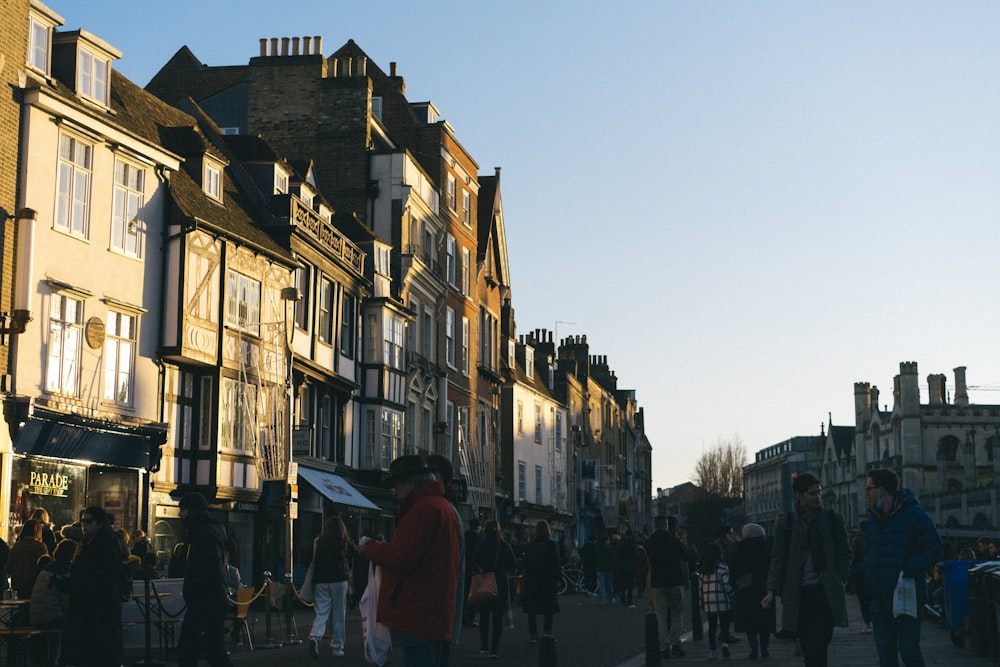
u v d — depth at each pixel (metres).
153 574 16.98
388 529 37.16
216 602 9.86
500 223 52.38
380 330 35.75
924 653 15.48
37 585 12.19
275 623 23.02
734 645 17.72
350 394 34.00
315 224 31.33
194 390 25.52
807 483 9.52
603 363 83.44
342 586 15.55
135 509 23.16
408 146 43.78
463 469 44.84
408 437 39.16
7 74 20.38
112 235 23.09
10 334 20.08
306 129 38.75
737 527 130.38
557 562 17.42
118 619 10.61
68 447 21.14
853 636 18.75
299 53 39.25
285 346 28.55
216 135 31.45
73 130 21.89
